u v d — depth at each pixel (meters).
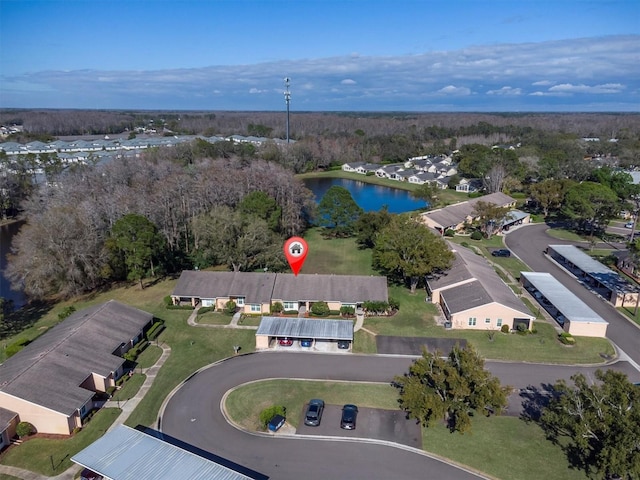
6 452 36.38
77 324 50.28
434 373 38.72
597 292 68.81
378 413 41.16
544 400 43.28
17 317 61.28
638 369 48.81
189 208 86.56
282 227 94.38
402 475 34.06
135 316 54.75
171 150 154.38
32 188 116.75
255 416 40.75
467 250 79.25
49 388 39.69
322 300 60.62
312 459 35.59
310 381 46.12
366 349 52.28
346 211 96.88
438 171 176.25
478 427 39.38
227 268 77.75
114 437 34.81
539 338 54.94
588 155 188.38
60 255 64.50
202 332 56.25
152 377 46.69
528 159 146.38
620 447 28.48
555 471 34.47
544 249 90.00
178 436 38.12
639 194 108.38
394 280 72.81
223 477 30.94
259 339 52.47
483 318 56.56
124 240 67.25
